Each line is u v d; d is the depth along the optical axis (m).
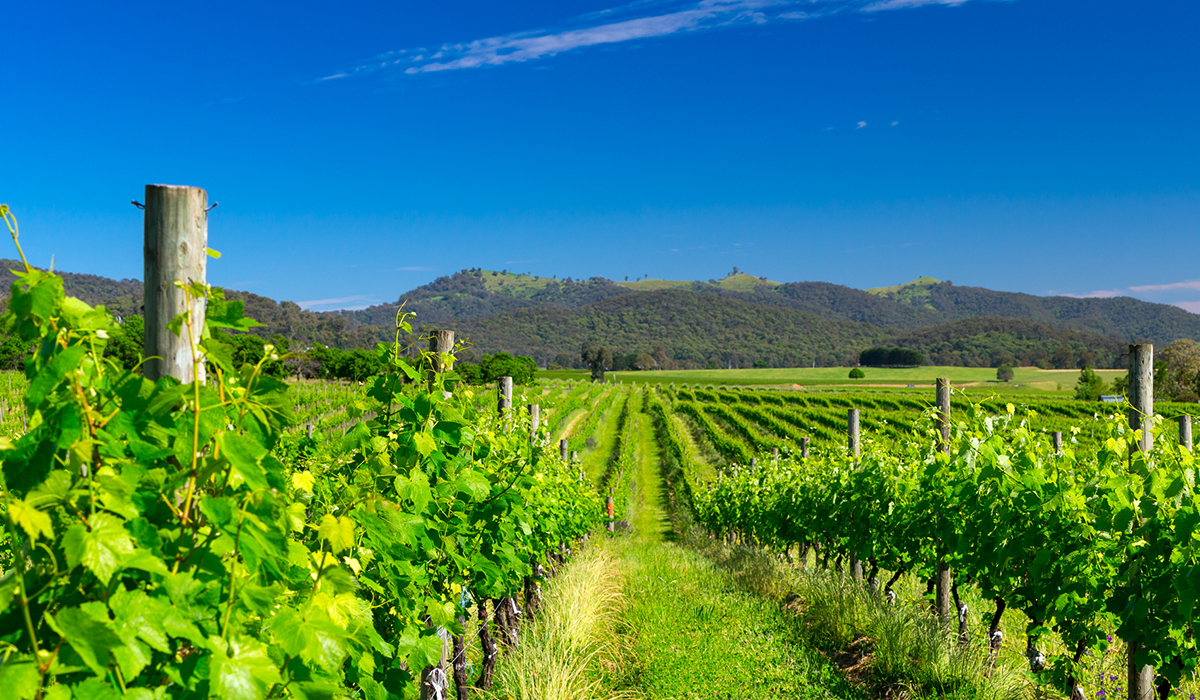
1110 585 3.85
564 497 8.32
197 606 1.41
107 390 1.40
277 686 1.57
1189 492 3.36
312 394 29.94
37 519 1.17
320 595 1.84
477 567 3.71
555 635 5.39
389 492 2.80
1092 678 4.61
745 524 14.61
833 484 8.64
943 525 5.52
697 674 5.20
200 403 1.45
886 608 6.12
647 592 7.92
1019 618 6.77
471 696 4.67
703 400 72.06
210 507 1.39
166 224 1.71
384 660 2.59
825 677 5.17
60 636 1.23
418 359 3.16
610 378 125.50
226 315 1.62
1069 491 4.22
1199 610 3.27
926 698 4.57
